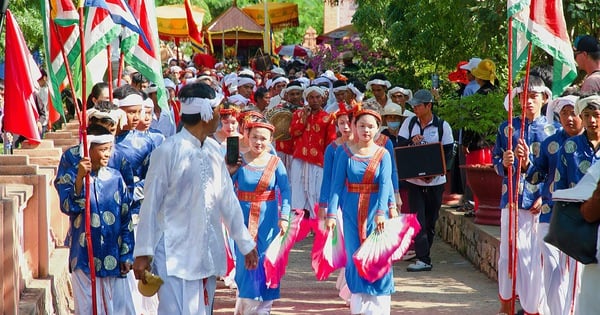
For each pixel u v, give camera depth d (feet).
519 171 24.98
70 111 55.01
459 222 41.70
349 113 28.58
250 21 119.44
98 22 26.43
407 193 37.96
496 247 34.71
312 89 39.93
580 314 19.56
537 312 26.40
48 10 24.20
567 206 19.40
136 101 25.38
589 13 37.50
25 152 32.48
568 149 23.65
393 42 62.03
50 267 27.73
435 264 39.17
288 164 42.06
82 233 22.29
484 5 39.75
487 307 30.89
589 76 26.23
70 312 28.35
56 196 30.76
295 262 40.11
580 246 19.01
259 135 28.07
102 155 22.41
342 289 30.53
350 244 27.53
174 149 20.08
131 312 23.25
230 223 20.77
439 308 30.78
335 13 173.78
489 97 38.29
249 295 27.20
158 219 20.03
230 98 44.39
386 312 27.20
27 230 26.11
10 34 26.12
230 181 20.90
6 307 21.03
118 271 22.50
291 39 178.29
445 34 55.26
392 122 39.29
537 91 26.17
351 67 68.59
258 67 96.02
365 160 27.48
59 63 26.25
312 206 40.24
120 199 22.66
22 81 26.30
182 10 107.86
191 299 19.95
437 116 37.96
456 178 43.73
